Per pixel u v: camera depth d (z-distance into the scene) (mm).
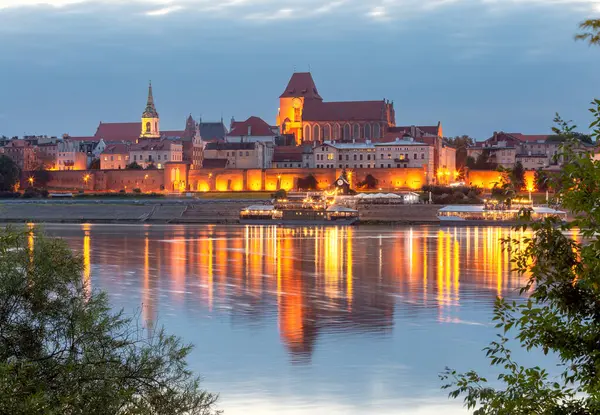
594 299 40438
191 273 174625
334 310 128875
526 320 41625
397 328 114312
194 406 52469
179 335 108438
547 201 42844
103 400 47438
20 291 51094
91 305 53344
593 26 35906
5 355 49469
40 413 42688
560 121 41844
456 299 139250
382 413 78375
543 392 40938
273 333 111000
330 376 90000
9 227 54438
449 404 80812
